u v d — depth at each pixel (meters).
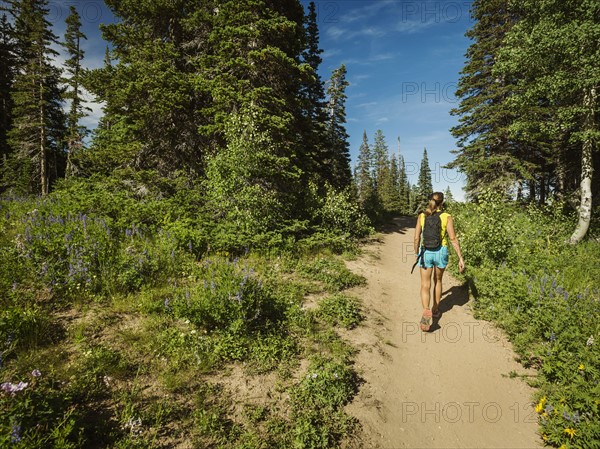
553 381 4.32
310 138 16.50
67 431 2.49
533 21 13.16
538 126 14.00
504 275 7.42
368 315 6.25
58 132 30.17
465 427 3.71
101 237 6.39
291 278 7.59
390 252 12.87
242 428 3.25
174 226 8.51
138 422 2.94
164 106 12.32
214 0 12.86
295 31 12.90
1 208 8.89
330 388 3.89
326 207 13.80
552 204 14.82
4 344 3.46
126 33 13.41
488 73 20.80
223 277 5.20
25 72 28.62
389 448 3.36
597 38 11.05
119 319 4.58
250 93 11.62
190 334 4.40
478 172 21.89
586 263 9.47
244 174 10.26
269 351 4.45
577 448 3.25
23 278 4.91
